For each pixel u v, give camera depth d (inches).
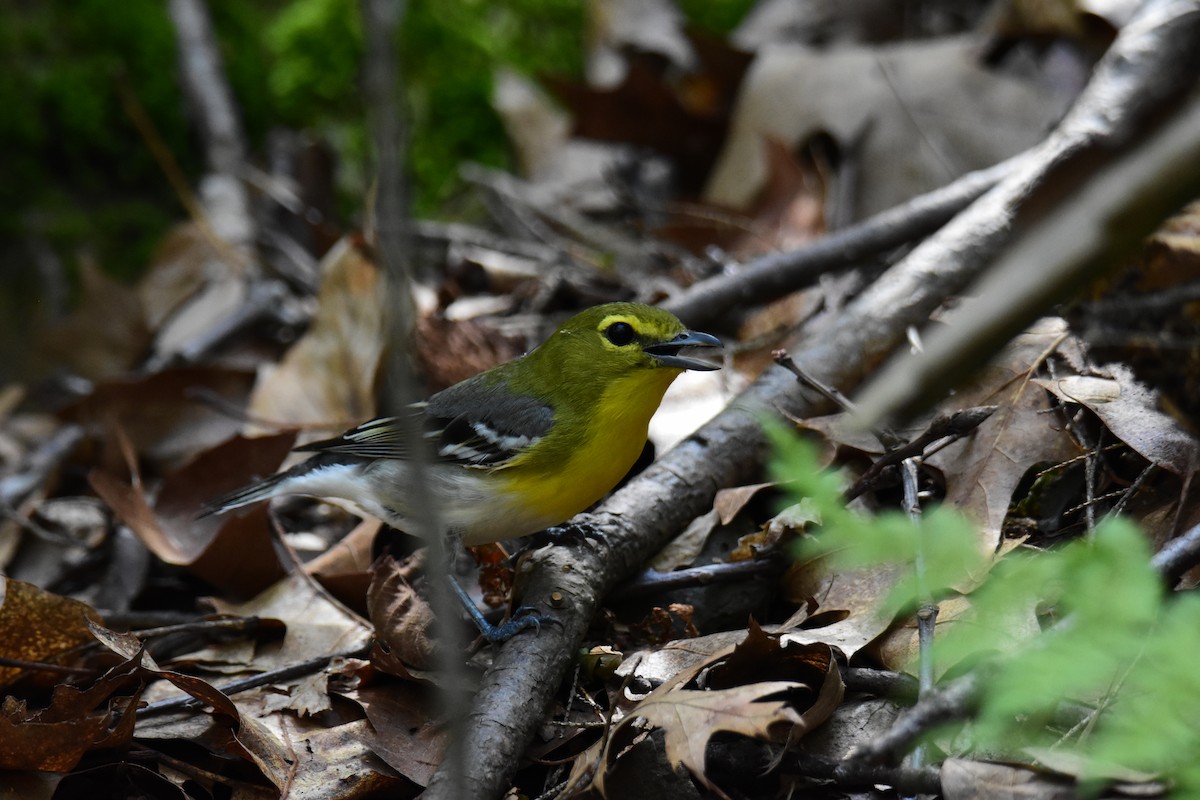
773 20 684.7
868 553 174.4
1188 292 398.6
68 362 582.2
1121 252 150.7
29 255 683.4
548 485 368.5
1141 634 234.8
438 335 487.2
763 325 488.1
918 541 171.8
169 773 314.2
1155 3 462.9
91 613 355.3
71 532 485.1
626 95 628.4
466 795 254.8
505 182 649.0
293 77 718.5
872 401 150.3
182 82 712.4
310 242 652.1
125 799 310.8
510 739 295.4
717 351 477.4
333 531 451.5
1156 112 434.0
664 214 628.4
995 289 146.7
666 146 643.5
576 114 634.8
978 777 250.1
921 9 668.1
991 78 559.5
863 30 669.3
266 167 704.4
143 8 712.4
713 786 255.4
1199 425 377.4
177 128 711.1
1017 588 176.9
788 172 569.9
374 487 380.2
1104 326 412.8
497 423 370.9
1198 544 266.2
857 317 418.9
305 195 662.5
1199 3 443.2
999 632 285.9
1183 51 441.7
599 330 369.4
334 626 377.4
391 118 170.4
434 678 326.6
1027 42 573.6
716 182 606.2
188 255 612.7
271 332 580.1
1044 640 236.4
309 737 323.6
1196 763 198.2
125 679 304.0
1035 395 365.7
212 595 428.8
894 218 485.7
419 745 315.0
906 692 295.7
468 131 698.8
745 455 391.5
